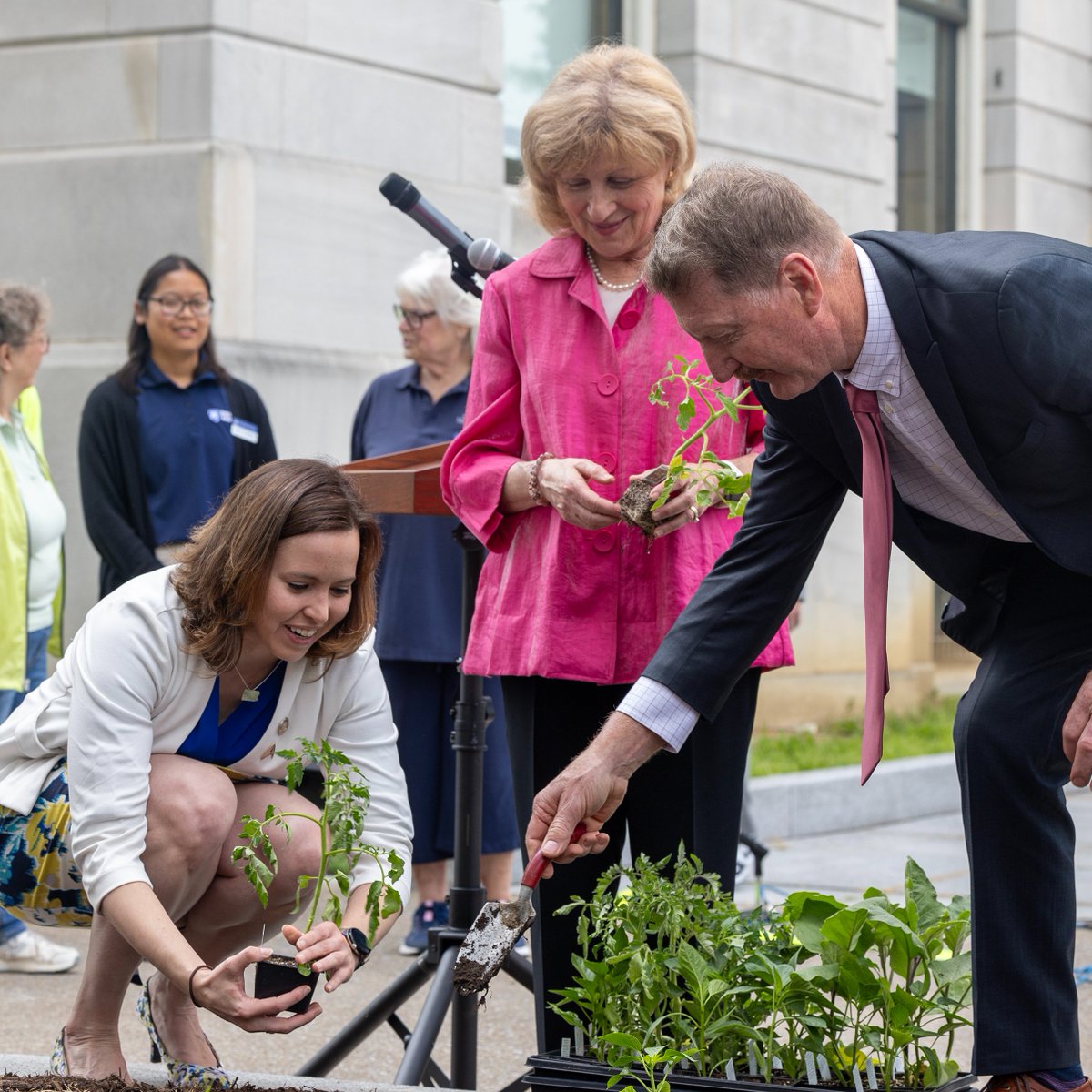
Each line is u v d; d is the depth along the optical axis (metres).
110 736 2.60
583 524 2.74
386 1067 3.69
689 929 2.59
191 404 5.09
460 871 3.27
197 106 6.17
